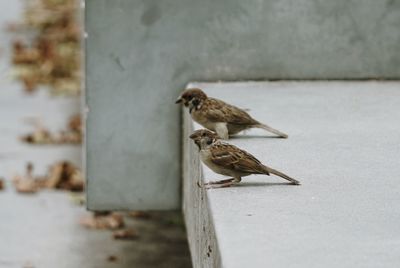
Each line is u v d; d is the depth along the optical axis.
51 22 24.95
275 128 8.41
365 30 10.53
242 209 6.07
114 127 10.03
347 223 5.79
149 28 9.96
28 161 14.50
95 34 9.88
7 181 13.66
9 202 12.85
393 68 10.65
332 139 8.04
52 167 14.16
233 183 6.66
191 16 10.07
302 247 5.34
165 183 10.15
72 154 14.91
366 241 5.45
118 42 9.92
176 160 10.11
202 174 7.10
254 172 6.64
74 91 18.89
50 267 10.70
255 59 10.36
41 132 15.75
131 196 10.16
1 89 18.97
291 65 10.48
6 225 12.00
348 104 9.45
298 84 10.43
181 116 10.05
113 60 9.94
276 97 9.71
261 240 5.45
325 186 6.62
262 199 6.30
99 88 9.97
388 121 8.73
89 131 10.02
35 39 23.14
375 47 10.58
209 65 10.23
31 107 17.66
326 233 5.59
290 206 6.14
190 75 10.20
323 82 10.54
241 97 9.66
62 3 27.31
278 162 7.28
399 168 7.11
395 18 10.53
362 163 7.26
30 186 13.38
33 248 11.26
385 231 5.63
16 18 25.69
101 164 10.08
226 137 8.02
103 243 11.55
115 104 10.00
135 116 10.03
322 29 10.46
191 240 8.36
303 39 10.44
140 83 10.02
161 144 10.09
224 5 10.16
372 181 6.75
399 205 6.16
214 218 5.88
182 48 10.09
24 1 28.27
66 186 13.41
